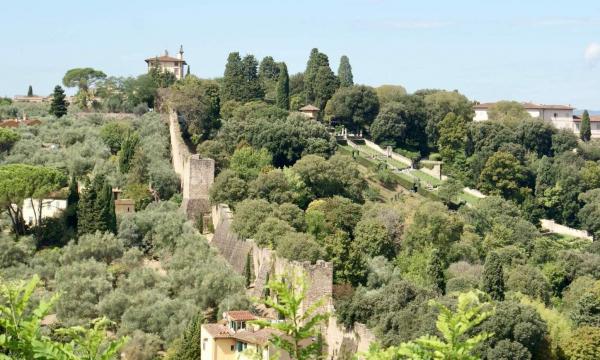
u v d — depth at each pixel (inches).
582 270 7047.2
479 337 1409.9
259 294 5664.4
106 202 6432.1
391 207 7559.1
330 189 7844.5
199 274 5585.6
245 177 7613.2
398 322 4601.4
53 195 6850.4
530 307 4751.5
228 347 4357.8
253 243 6107.3
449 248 6850.4
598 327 5305.1
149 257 6323.8
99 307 5221.5
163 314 5128.0
